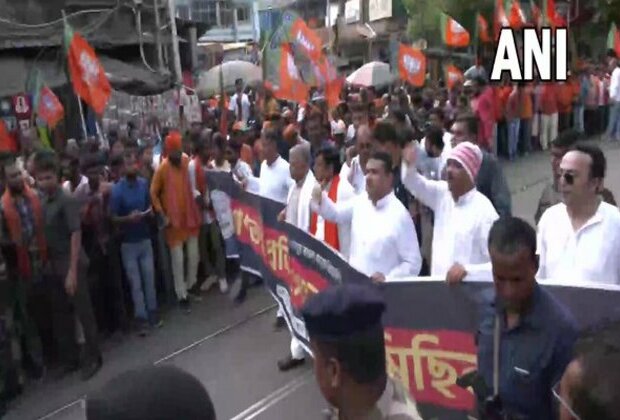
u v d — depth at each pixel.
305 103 11.92
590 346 1.61
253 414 5.58
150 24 15.81
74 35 9.80
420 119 12.01
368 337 2.09
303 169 5.91
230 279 8.85
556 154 4.86
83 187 7.14
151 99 14.49
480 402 2.96
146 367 1.54
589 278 3.73
